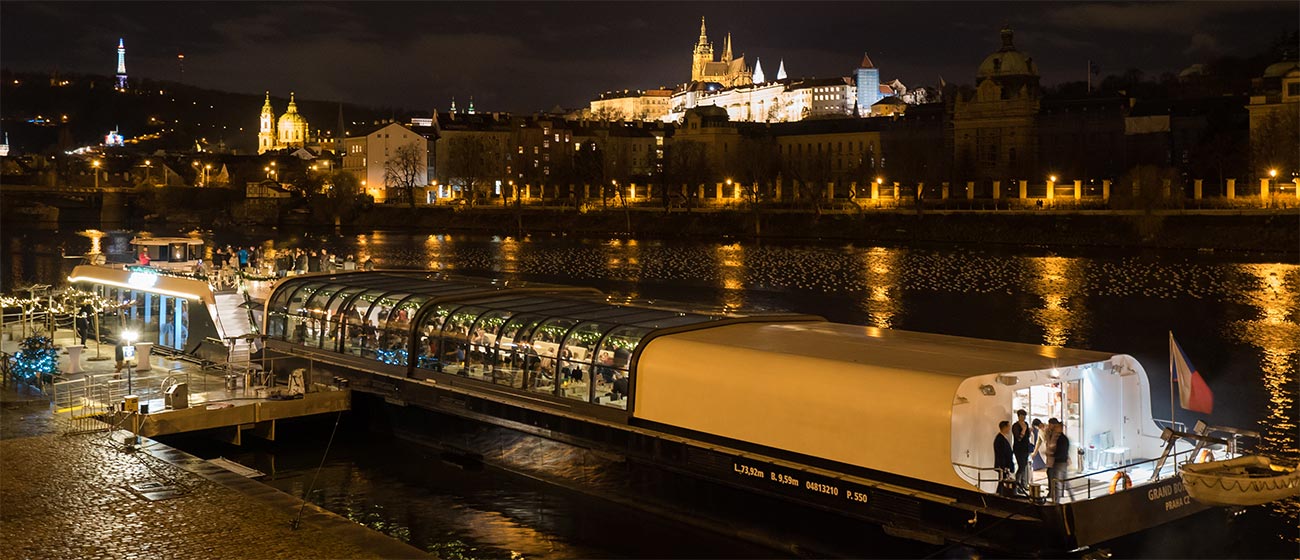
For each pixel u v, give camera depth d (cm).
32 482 2419
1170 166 16662
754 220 16038
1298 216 11619
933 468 2177
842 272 10188
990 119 18725
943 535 2145
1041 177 17562
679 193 19400
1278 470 2184
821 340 2683
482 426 3139
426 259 12619
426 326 3347
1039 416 2327
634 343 2778
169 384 3434
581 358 2888
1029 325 6806
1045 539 2055
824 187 17462
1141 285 8681
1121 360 2409
